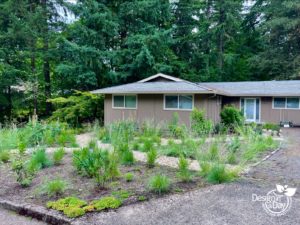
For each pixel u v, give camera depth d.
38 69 18.47
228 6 23.22
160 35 17.95
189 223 3.05
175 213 3.32
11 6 16.53
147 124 10.87
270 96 15.83
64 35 18.38
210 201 3.68
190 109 12.32
